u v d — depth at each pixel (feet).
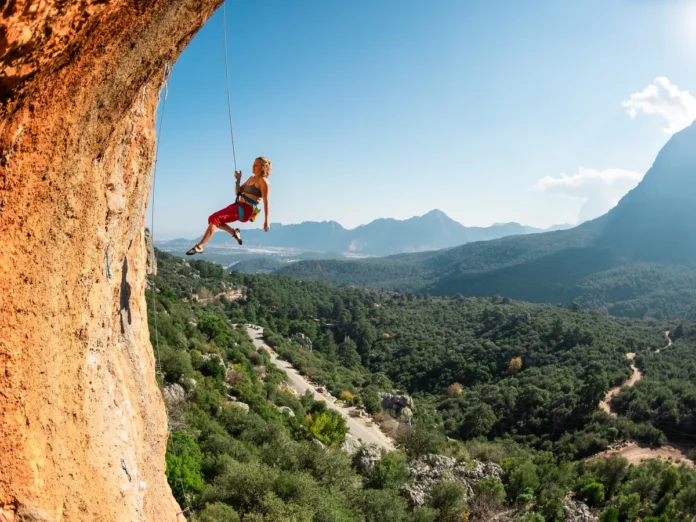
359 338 380.58
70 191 13.23
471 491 109.91
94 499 15.08
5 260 10.73
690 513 109.50
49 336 13.01
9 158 10.40
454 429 216.33
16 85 9.61
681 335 294.66
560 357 268.62
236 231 25.30
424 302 475.31
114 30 11.80
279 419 152.97
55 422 13.38
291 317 411.75
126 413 20.17
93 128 13.67
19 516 11.10
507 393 231.71
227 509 69.82
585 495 118.52
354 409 219.61
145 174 21.15
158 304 205.87
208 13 17.54
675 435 182.19
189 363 145.07
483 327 354.33
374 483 111.04
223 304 375.04
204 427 113.70
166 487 25.77
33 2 8.24
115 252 19.20
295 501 75.36
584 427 193.77
